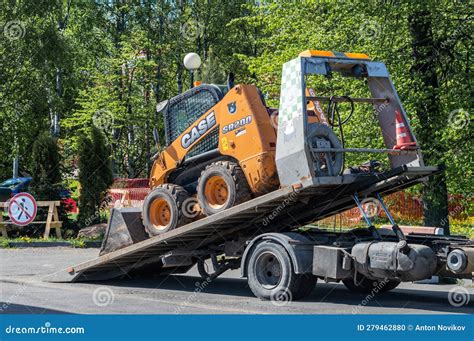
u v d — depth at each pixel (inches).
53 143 882.8
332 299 418.0
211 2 1675.7
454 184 628.4
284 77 401.1
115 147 1546.5
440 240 386.6
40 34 1192.2
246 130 418.6
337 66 419.8
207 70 1486.2
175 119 476.4
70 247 782.5
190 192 470.6
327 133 397.7
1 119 1205.7
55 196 873.5
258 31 1694.1
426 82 616.7
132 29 1609.3
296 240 395.5
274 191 397.1
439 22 612.1
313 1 760.3
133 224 482.6
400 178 401.4
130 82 1519.4
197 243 464.1
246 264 415.5
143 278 528.7
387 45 636.1
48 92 1230.9
